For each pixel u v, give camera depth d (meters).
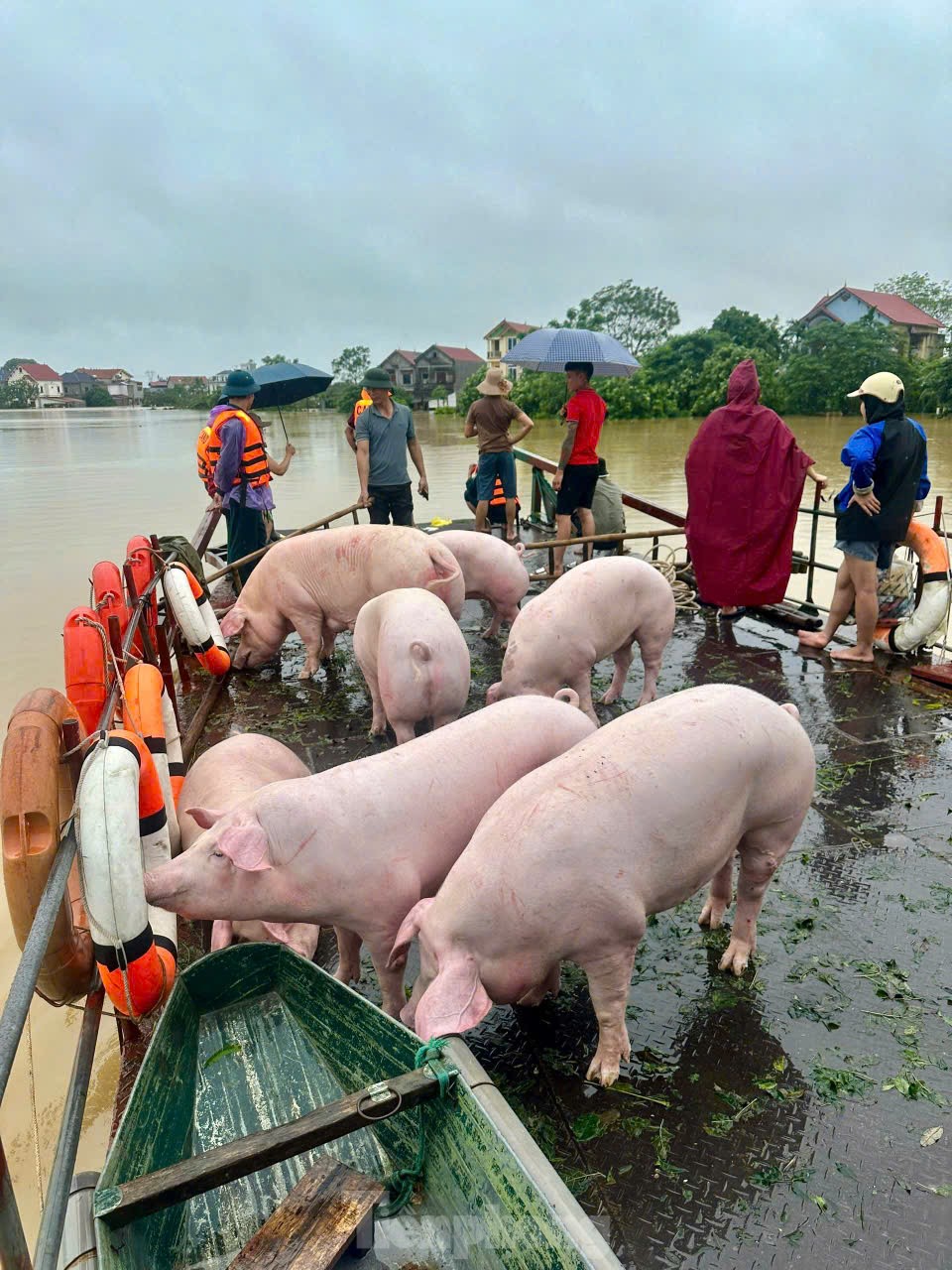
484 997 2.84
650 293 78.62
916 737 5.54
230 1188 2.66
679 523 9.54
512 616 7.46
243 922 3.73
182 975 3.13
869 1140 2.80
